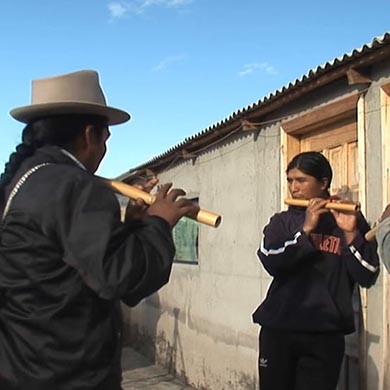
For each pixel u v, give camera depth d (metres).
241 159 6.42
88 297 1.93
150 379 8.39
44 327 1.91
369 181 4.12
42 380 1.90
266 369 3.71
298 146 5.37
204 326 7.46
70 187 1.92
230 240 6.70
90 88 2.15
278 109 5.52
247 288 6.27
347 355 4.44
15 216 1.95
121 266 1.82
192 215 2.10
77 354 1.93
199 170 7.76
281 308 3.63
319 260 3.59
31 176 2.01
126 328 11.21
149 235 1.93
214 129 6.54
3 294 1.98
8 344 1.96
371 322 4.03
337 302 3.56
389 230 2.58
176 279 8.54
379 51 3.82
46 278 1.92
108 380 2.01
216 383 7.04
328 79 4.41
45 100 2.11
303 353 3.61
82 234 1.85
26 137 2.15
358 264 3.48
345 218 3.52
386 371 3.84
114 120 2.26
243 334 6.34
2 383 1.95
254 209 6.10
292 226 3.65
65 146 2.12
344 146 4.67
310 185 3.71
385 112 3.96
